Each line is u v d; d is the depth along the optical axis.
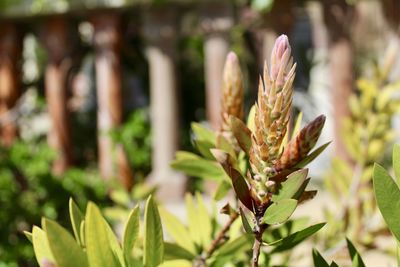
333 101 8.13
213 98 8.89
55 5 9.38
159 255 0.76
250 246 1.10
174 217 1.29
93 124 11.39
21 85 10.16
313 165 7.64
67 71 9.82
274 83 0.77
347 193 1.92
